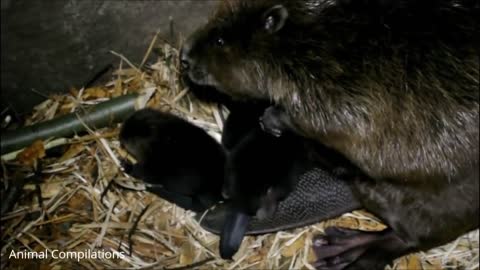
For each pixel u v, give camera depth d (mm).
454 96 1018
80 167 1182
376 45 1014
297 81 1034
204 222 1142
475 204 1053
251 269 1135
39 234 1131
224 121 1218
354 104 1025
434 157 1034
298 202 1128
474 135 1026
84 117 1198
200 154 1129
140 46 1237
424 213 1071
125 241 1128
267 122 1106
